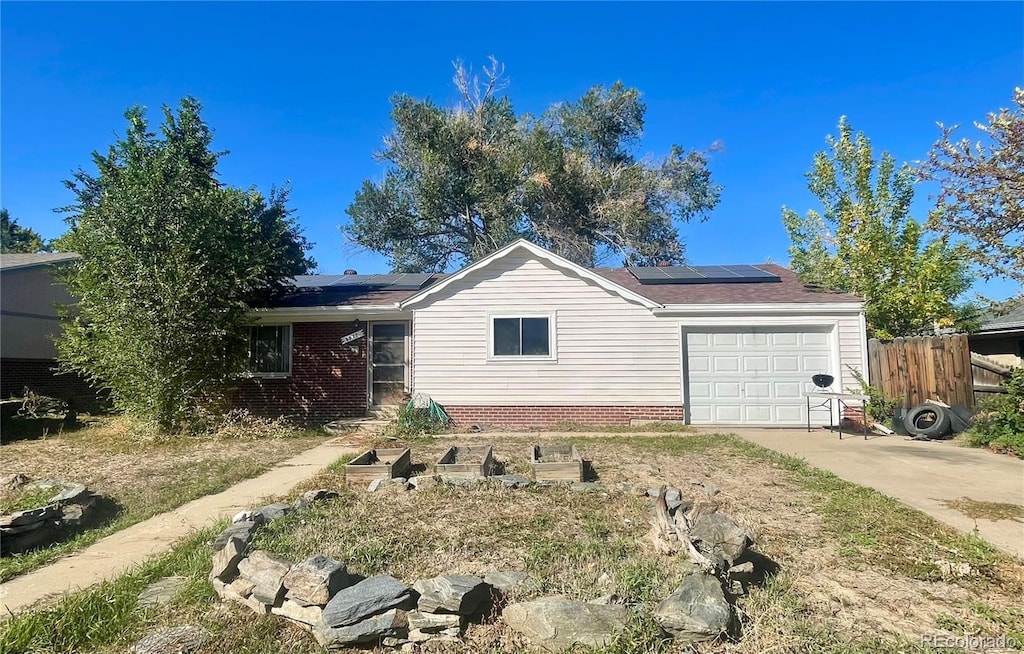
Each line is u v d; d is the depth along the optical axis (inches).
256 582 134.9
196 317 422.9
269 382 523.8
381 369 518.0
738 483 255.8
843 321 468.8
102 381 514.0
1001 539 179.9
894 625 125.9
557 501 217.9
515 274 491.5
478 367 488.4
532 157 1030.4
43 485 243.0
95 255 425.7
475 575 149.0
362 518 197.6
